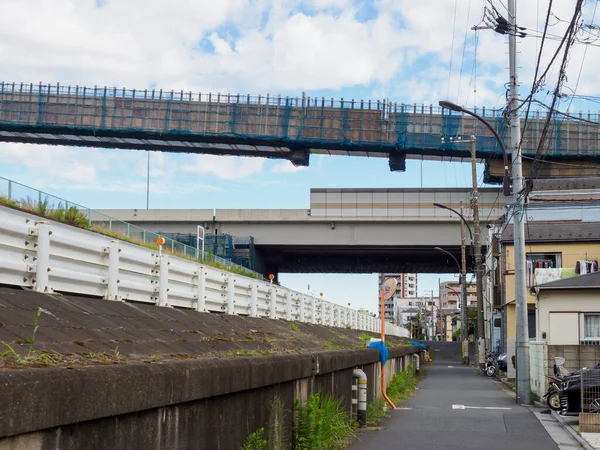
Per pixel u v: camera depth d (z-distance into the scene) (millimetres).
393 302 130125
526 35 20766
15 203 11148
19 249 7301
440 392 24703
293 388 8992
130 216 60969
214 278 13578
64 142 64438
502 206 59562
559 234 37125
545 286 26391
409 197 60219
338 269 77375
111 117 60281
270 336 13539
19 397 3346
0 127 60438
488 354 39312
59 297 7707
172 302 11375
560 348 21469
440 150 59938
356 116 60344
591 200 44500
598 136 57812
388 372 21734
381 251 65125
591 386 15602
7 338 5305
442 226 60219
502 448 11711
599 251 36094
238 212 60781
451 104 22906
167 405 5047
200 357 7051
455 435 13180
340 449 10961
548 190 46156
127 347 6531
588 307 26172
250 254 59031
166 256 11203
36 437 3561
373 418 15000
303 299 21594
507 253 36812
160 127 60062
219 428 6242
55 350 5324
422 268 76688
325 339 18688
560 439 12836
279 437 8156
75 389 3799
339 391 12164
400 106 60281
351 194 60469
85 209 13672
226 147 64250
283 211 60562
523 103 19891
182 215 60844
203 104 60312
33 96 60375
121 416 4422
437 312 154750
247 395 7074
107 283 9258
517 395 20188
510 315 36469
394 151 60719
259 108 60438
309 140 60062
